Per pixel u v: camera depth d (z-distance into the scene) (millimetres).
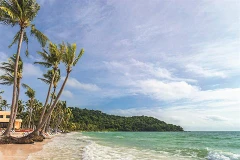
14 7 19750
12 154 13883
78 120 161375
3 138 19812
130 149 20844
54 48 26859
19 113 78000
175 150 20938
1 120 56812
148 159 14227
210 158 15273
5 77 27781
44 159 12438
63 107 74312
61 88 25266
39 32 21703
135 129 178250
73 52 25797
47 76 34750
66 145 22812
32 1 20297
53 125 82625
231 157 15828
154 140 40438
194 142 34688
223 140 40719
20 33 20359
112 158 13953
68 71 25625
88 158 13164
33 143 22203
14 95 20094
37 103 79438
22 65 27609
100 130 159750
